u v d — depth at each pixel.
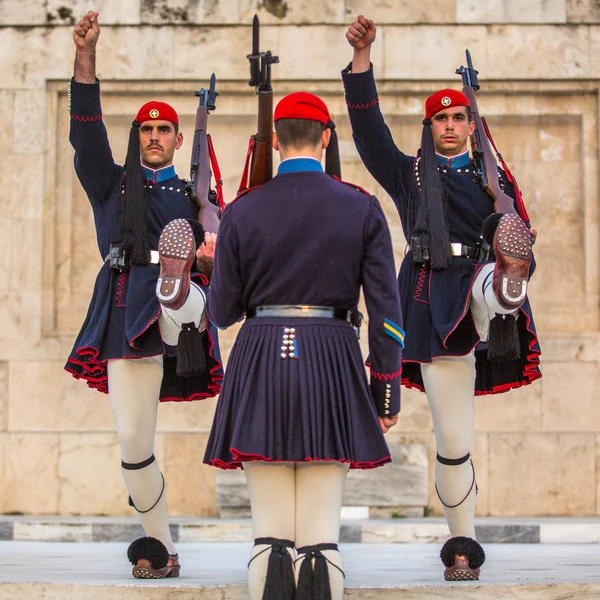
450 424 13.28
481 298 12.65
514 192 14.21
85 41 13.38
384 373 10.95
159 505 13.74
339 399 10.66
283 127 11.20
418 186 13.84
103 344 13.44
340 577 10.49
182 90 24.28
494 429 23.33
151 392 13.48
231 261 10.95
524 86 24.20
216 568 14.83
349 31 13.39
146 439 13.48
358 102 13.55
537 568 14.69
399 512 22.50
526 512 23.22
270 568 10.36
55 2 24.38
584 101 24.39
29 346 23.80
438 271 13.43
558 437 23.34
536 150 24.48
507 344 12.24
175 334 13.24
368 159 13.98
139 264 13.56
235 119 24.50
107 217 13.92
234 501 22.44
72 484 23.48
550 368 23.48
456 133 14.01
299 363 10.63
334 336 10.80
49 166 24.28
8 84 24.30
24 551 18.48
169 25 24.27
